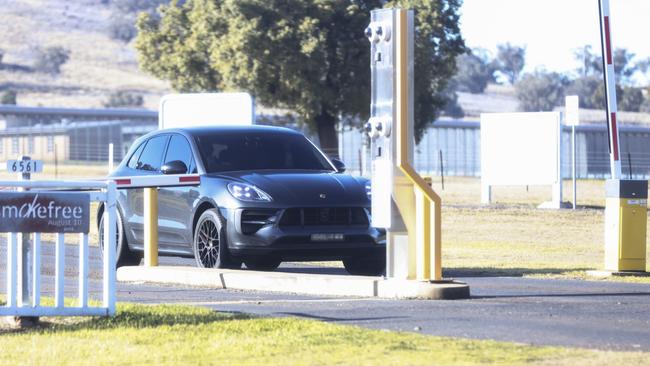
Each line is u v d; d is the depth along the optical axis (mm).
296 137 36875
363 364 17266
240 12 109062
